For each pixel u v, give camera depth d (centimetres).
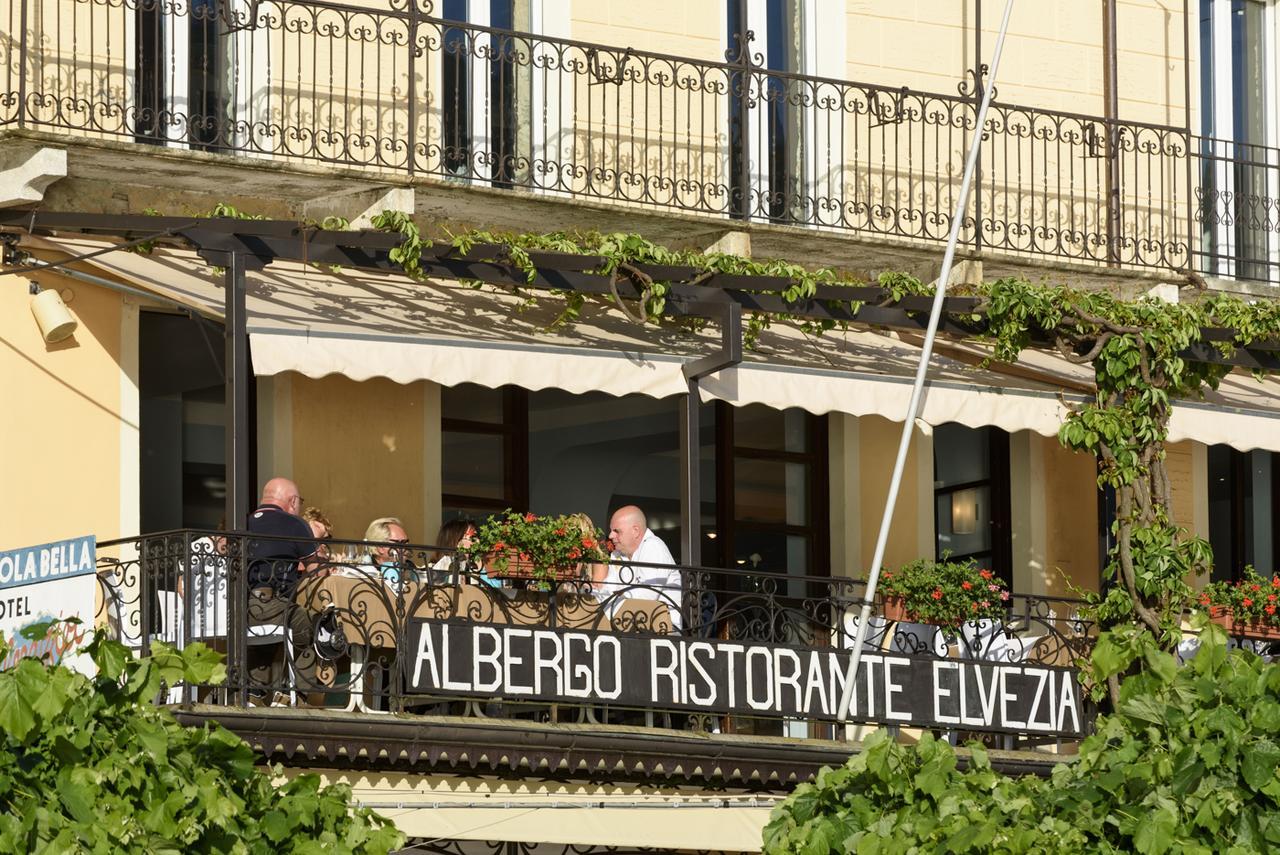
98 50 1728
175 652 1077
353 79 1833
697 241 1934
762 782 1623
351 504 1795
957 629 1723
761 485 1975
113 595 1524
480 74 1886
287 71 1805
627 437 1930
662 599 1670
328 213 1811
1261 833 1103
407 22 1791
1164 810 1102
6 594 1388
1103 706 1750
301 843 1110
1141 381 1795
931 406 1741
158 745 1037
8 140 1639
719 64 1906
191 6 1731
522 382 1602
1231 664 1145
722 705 1608
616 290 1680
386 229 1606
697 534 1669
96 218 1589
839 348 1830
